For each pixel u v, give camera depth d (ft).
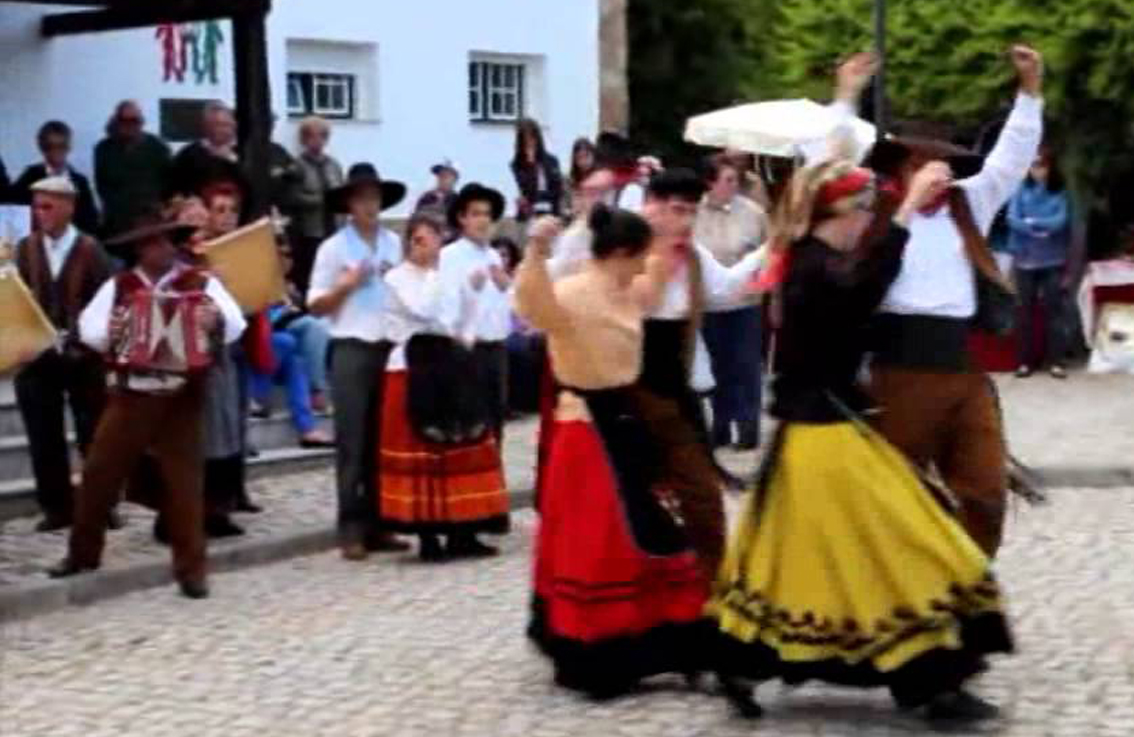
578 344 35.47
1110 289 82.38
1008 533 50.57
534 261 35.06
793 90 90.63
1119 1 80.07
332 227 70.85
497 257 51.24
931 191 32.73
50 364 51.29
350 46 84.02
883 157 34.81
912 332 34.42
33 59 71.82
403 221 83.92
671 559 35.60
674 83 114.32
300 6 81.51
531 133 80.23
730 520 48.26
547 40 91.86
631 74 113.09
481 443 48.96
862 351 32.91
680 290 35.99
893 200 34.40
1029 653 37.78
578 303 35.50
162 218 48.39
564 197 80.43
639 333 35.65
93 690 37.17
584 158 64.64
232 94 78.07
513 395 72.18
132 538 50.55
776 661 32.81
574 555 35.47
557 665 35.83
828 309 32.53
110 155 68.08
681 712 34.50
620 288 35.73
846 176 32.94
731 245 61.98
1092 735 32.48
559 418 35.96
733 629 33.19
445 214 57.31
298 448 61.93
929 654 32.32
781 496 32.81
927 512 32.48
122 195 67.87
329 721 34.65
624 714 34.50
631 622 35.37
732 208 62.28
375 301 49.37
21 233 64.18
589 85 93.97
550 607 35.96
